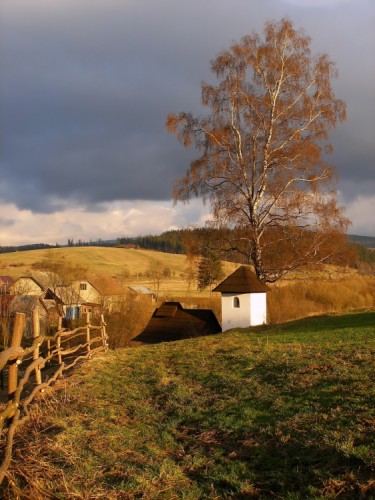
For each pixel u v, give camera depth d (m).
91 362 13.98
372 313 21.27
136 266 108.31
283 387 9.03
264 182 24.56
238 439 7.08
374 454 5.79
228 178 24.91
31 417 7.80
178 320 24.77
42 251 121.56
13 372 6.43
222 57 25.28
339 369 9.74
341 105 25.47
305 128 25.25
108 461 6.52
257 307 22.41
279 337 15.73
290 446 6.50
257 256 24.62
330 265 25.00
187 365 12.36
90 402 9.44
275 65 24.73
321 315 23.09
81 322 35.22
